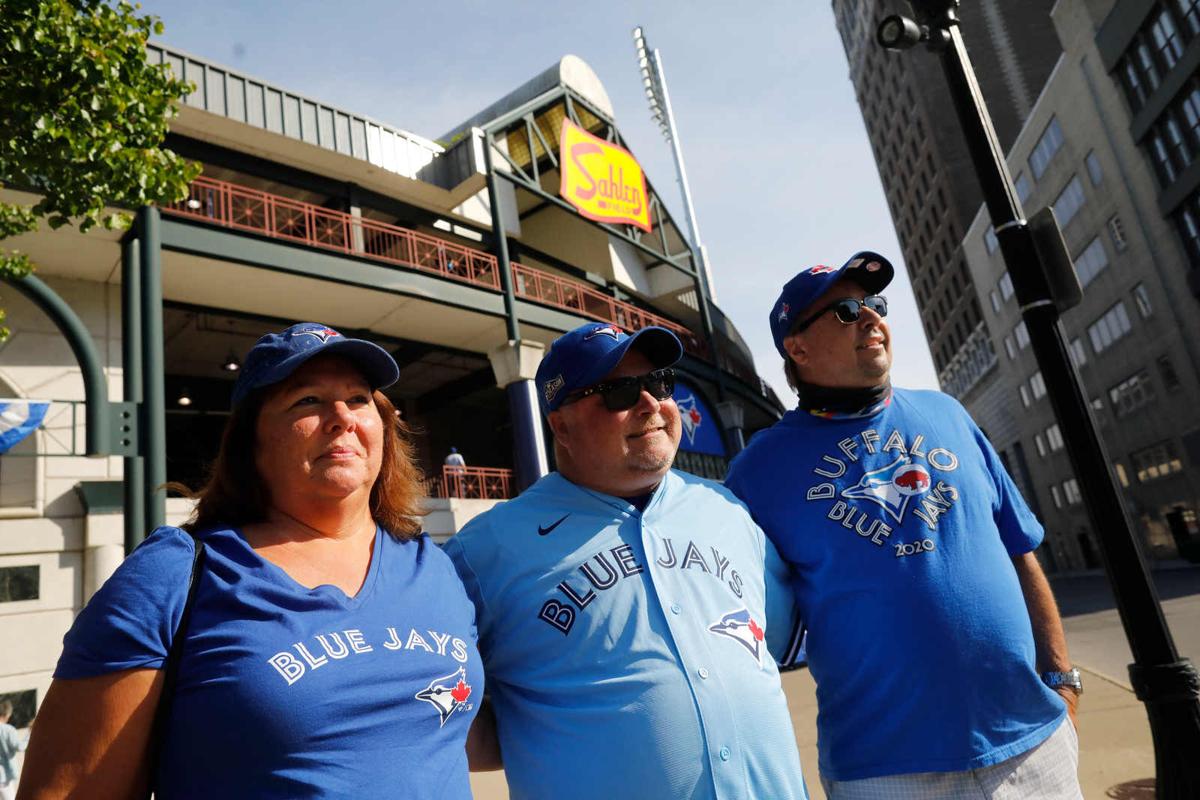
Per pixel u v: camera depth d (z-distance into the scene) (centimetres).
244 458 169
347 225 1367
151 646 129
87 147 459
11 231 482
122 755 125
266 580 142
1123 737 488
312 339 164
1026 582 240
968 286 5506
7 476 916
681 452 1691
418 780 137
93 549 912
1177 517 3136
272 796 124
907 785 200
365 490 170
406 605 155
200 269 1041
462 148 1498
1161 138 2775
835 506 226
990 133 371
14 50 426
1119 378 3412
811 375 246
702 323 2133
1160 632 295
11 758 696
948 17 381
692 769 170
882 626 210
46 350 988
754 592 205
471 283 1328
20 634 855
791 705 788
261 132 1211
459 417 2212
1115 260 3209
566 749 176
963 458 232
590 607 185
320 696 130
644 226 1900
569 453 216
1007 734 201
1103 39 2941
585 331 216
